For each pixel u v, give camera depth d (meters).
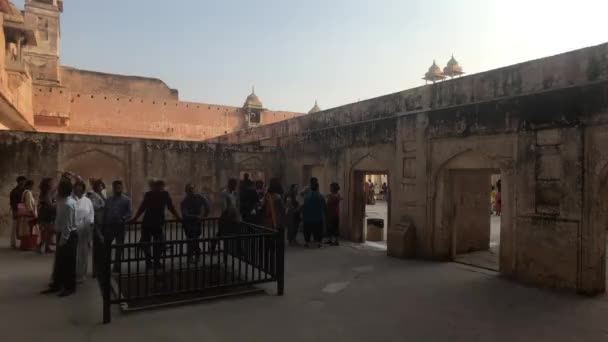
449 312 4.90
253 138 16.27
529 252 6.30
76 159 11.00
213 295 5.45
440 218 7.93
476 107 7.16
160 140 12.02
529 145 6.32
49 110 21.31
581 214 5.67
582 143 5.66
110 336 4.05
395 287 5.98
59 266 5.40
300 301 5.25
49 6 23.09
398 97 8.95
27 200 8.20
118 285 5.38
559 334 4.26
